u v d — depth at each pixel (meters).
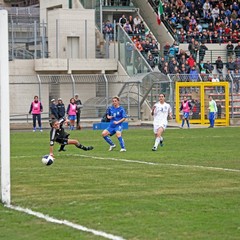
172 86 101.56
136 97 104.88
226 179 35.97
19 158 48.88
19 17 120.62
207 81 104.19
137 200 29.20
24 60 109.44
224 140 67.06
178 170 40.28
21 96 108.12
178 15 127.00
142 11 127.62
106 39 114.88
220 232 23.17
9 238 22.77
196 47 118.06
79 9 115.38
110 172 39.41
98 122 98.69
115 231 23.33
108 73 113.38
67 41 115.00
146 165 43.34
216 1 130.75
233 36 125.69
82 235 22.81
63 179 36.28
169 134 77.44
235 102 105.12
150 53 113.62
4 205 28.20
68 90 109.00
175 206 27.72
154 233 23.02
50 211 26.88
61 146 54.81
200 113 100.69
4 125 28.23
